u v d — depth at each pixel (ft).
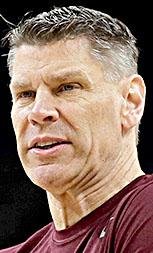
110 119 8.55
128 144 8.82
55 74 8.38
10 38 9.09
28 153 8.54
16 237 20.72
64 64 8.41
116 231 7.79
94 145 8.46
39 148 8.43
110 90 8.59
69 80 8.40
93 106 8.43
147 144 21.24
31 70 8.50
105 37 8.67
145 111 21.39
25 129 8.56
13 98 8.84
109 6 21.65
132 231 7.53
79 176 8.46
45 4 21.17
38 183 8.48
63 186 8.47
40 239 9.48
